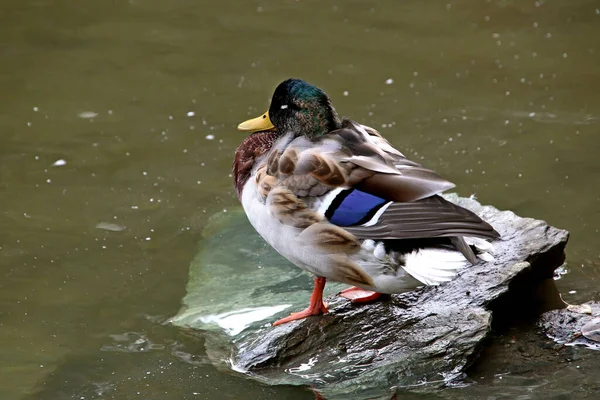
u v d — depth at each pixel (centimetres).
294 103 870
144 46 1630
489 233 736
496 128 1342
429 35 1662
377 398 777
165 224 1131
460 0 1812
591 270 995
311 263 812
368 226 766
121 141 1327
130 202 1179
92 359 877
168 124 1375
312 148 810
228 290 970
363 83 1490
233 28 1703
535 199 1155
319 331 838
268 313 906
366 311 858
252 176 848
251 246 1068
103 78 1515
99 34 1675
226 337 880
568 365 807
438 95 1446
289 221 799
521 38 1634
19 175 1236
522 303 919
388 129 1349
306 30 1692
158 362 866
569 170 1221
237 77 1517
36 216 1144
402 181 769
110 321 942
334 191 782
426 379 788
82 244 1087
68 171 1249
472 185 1195
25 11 1759
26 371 862
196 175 1244
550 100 1417
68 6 1789
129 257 1062
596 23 1681
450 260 751
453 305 854
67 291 997
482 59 1562
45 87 1481
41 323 941
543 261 914
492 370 804
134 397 813
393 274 788
